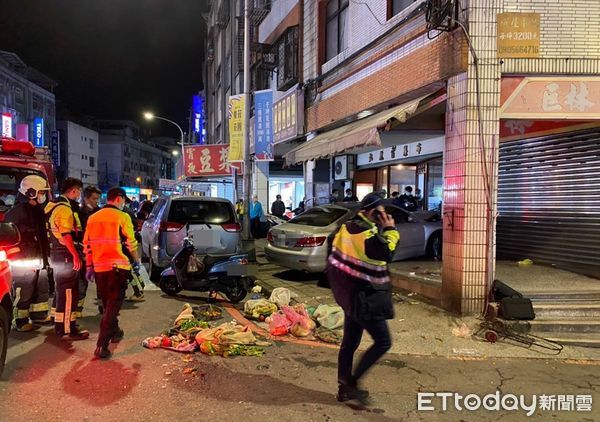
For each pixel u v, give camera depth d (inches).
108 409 154.2
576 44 262.4
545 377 191.0
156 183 3501.5
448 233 274.1
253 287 351.9
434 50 290.4
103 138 2731.3
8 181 334.0
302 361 203.8
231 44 1170.6
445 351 218.7
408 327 249.8
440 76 282.4
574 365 205.5
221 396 166.2
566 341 228.8
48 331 239.0
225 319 272.8
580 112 263.6
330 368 195.9
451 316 265.1
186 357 205.0
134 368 190.5
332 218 377.4
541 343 228.1
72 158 2128.4
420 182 504.7
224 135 1338.6
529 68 260.5
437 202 477.1
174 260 312.0
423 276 327.9
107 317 201.9
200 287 312.8
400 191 538.9
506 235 381.7
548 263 342.6
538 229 350.0
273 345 225.5
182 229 352.8
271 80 748.0
